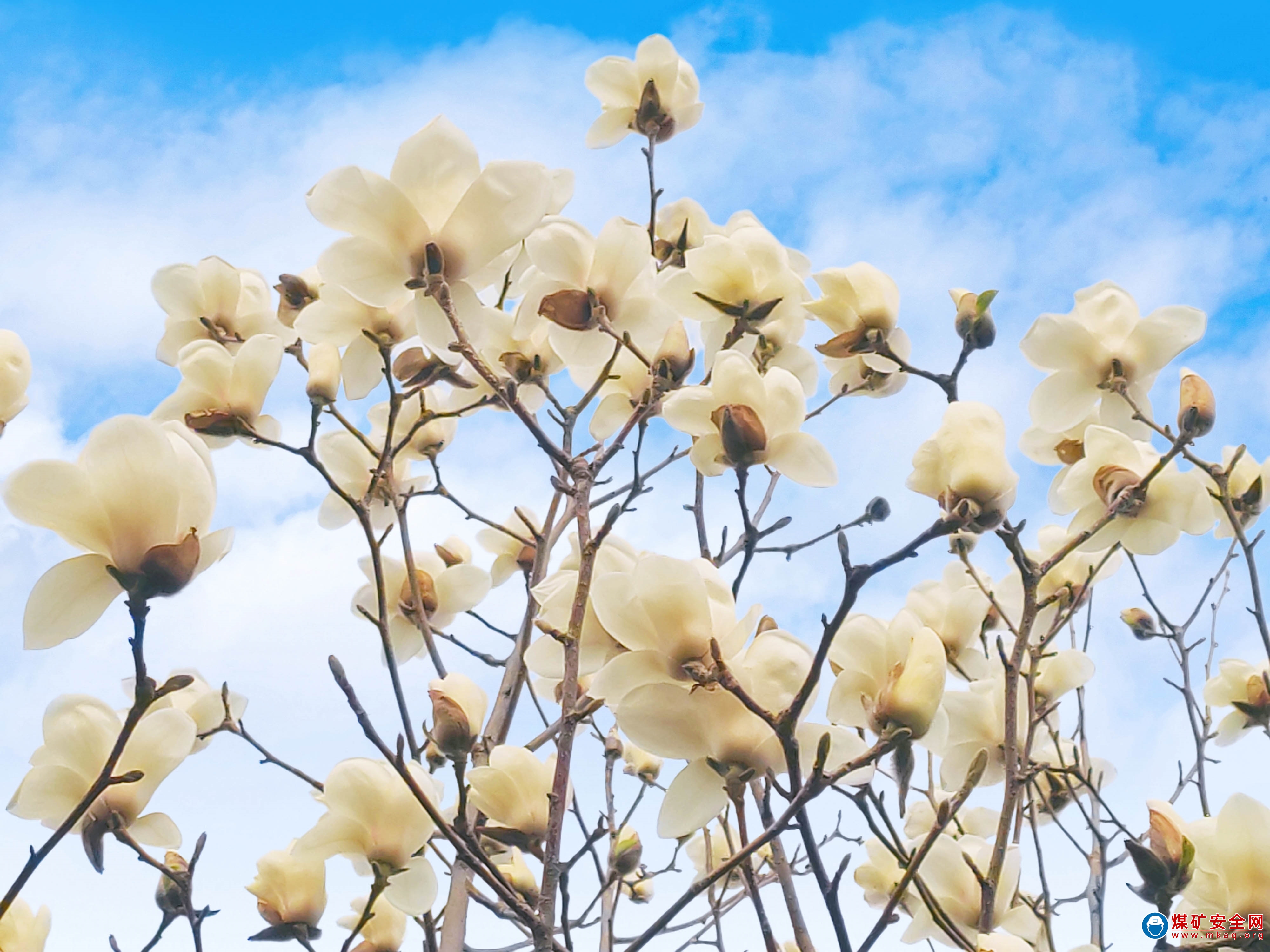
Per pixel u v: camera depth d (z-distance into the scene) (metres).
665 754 0.90
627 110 1.41
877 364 1.25
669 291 1.18
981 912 1.04
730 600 0.91
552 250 1.12
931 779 1.14
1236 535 1.15
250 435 1.14
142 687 0.85
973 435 0.94
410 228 1.01
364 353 1.19
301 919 1.08
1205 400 1.08
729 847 1.12
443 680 1.03
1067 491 1.14
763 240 1.19
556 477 1.08
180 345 1.31
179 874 1.00
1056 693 1.24
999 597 1.28
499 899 1.15
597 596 0.90
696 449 1.04
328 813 1.01
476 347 1.04
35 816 0.96
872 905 1.16
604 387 1.26
